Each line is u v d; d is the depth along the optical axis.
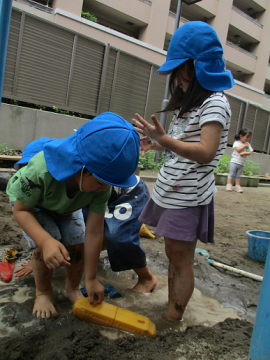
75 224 1.87
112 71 8.14
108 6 13.09
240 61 17.98
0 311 1.65
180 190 1.67
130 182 1.39
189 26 1.58
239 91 16.88
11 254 2.35
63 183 1.52
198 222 1.68
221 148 1.68
